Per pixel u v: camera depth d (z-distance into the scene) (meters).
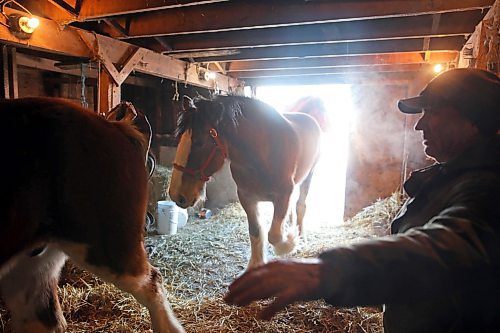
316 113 4.23
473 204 0.61
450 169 0.77
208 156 2.39
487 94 0.74
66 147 1.24
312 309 2.19
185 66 4.51
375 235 4.21
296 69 5.27
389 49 3.90
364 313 2.18
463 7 2.51
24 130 1.20
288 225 3.72
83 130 1.30
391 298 0.53
